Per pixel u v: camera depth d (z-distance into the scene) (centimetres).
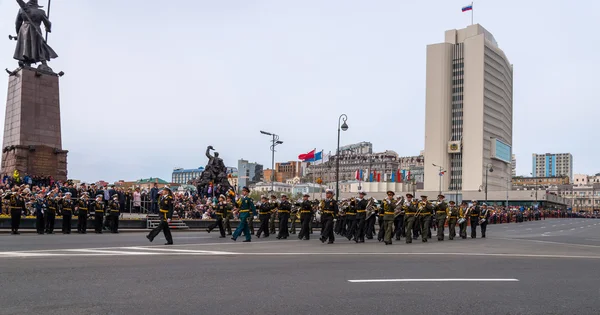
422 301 903
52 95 4028
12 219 2570
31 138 3894
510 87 18988
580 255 1952
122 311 781
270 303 860
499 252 1998
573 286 1117
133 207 4066
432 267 1397
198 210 4259
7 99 4106
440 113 16350
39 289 938
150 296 896
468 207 3156
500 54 17100
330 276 1173
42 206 2650
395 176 15225
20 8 4078
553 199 14938
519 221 8200
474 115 15950
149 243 2066
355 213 2545
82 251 1633
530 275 1280
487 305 886
